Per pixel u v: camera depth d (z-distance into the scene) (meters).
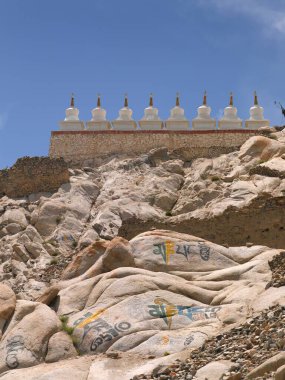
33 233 44.16
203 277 29.25
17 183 48.91
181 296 27.56
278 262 28.34
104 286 28.05
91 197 47.44
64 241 43.78
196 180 46.78
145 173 48.84
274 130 51.19
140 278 28.06
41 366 25.02
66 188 47.94
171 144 51.69
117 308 26.84
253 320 24.17
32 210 46.50
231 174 46.34
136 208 44.97
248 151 47.75
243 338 23.19
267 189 42.72
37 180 48.72
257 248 30.81
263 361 20.75
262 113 53.00
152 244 30.52
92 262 30.72
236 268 29.33
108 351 25.28
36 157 49.34
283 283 26.94
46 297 28.36
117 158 51.12
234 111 53.00
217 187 45.12
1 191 49.06
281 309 23.91
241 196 42.94
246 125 52.50
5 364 25.23
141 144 51.88
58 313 27.50
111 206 45.19
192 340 25.06
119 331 25.83
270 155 47.06
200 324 26.08
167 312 26.59
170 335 25.44
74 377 23.84
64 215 45.38
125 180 48.44
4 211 46.81
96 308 27.12
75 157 52.03
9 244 43.72
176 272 29.67
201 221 38.09
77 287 28.38
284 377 18.70
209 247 30.61
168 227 38.53
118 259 29.86
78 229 44.72
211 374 21.38
